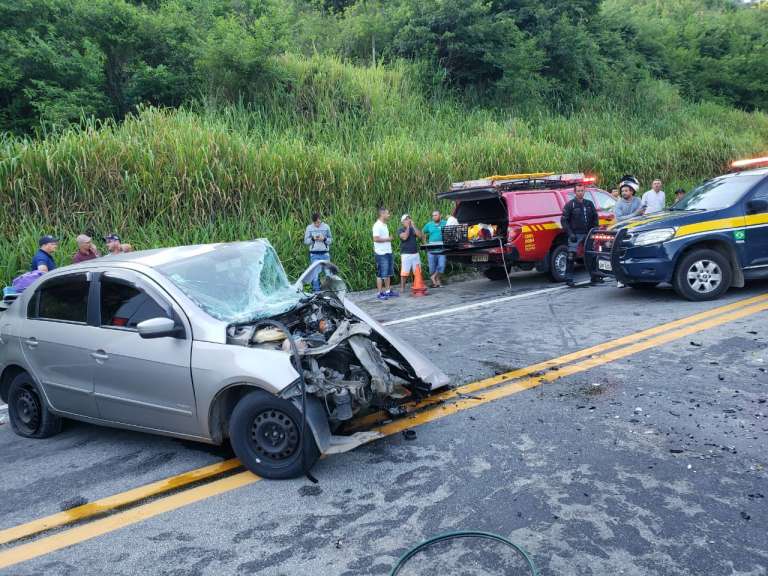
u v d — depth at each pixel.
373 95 18.75
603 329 6.88
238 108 16.75
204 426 3.92
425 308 9.46
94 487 3.87
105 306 4.41
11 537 3.33
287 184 12.30
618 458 3.72
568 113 24.97
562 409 4.56
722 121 29.55
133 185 10.86
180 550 3.08
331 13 26.53
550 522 3.08
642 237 8.02
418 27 23.20
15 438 4.97
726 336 6.12
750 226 7.94
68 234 10.15
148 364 4.07
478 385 5.22
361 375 4.05
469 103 22.97
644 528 2.98
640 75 28.92
